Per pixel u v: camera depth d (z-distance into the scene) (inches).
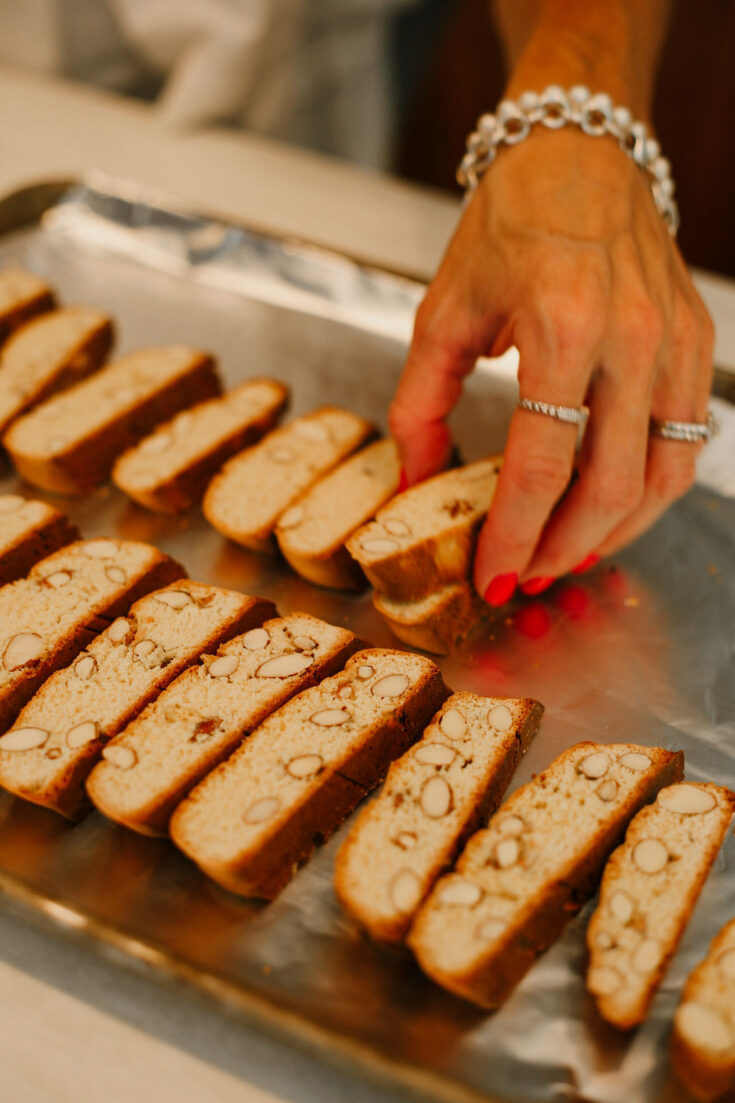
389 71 33.3
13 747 17.9
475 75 37.9
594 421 17.7
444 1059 15.6
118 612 19.5
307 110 31.7
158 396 22.5
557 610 20.0
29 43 30.5
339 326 23.9
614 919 16.4
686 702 18.9
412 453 19.7
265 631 19.1
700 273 25.2
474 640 19.7
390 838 17.0
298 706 18.2
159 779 17.5
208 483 21.9
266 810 17.1
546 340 17.0
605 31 19.9
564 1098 15.4
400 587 19.4
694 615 19.9
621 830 17.2
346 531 20.4
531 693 19.1
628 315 17.1
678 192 38.6
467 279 18.0
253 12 27.6
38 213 25.5
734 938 16.2
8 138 28.6
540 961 16.4
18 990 16.4
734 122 36.8
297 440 22.0
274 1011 15.6
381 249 25.7
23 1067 15.9
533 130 18.6
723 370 21.6
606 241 17.3
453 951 16.0
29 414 22.3
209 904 16.9
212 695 18.4
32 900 16.3
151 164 27.9
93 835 17.7
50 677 18.7
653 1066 15.6
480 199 18.3
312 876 17.2
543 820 17.2
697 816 17.2
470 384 22.5
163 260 25.1
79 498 21.9
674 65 36.9
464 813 17.2
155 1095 15.7
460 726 18.0
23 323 23.9
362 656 18.7
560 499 19.1
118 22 30.3
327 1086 15.7
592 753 17.8
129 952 16.0
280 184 27.4
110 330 23.8
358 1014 15.9
